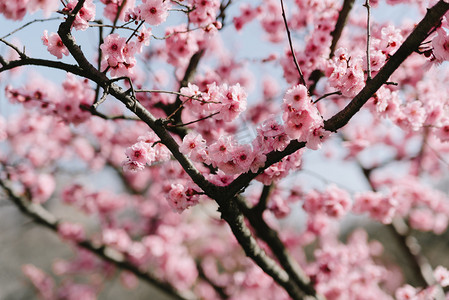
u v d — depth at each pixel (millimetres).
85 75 2236
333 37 3545
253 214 3496
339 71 2357
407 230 5906
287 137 2246
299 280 3475
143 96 3740
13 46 2176
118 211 6918
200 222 7688
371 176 6145
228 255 7781
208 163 2367
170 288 5664
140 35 2461
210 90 2582
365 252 5617
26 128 5867
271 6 4594
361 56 2631
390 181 6641
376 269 4977
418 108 3203
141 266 5875
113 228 6590
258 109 5320
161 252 5953
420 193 5957
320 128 2158
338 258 4336
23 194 5398
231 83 5211
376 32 3303
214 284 6531
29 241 14680
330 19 3775
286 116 2191
